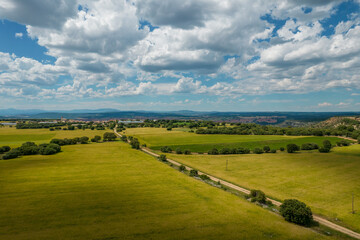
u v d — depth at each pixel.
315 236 32.22
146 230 32.25
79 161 81.00
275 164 79.81
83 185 53.03
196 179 61.25
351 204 44.47
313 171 69.62
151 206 41.25
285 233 32.62
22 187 50.66
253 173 68.44
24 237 29.66
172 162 85.75
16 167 70.06
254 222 35.69
